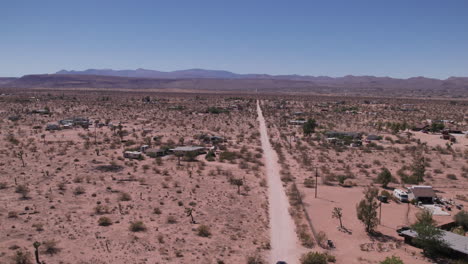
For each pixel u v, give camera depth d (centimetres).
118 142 11425
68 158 8856
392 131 14862
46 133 12875
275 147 11312
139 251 4191
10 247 4116
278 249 4453
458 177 8306
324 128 15925
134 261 3953
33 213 5222
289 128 16062
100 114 19738
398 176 8319
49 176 7219
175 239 4569
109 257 4016
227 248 4384
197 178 7600
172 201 6078
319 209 5997
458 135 14400
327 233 5022
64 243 4312
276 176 8025
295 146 11688
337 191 7019
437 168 9100
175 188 6819
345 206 6178
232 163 9131
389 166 9269
